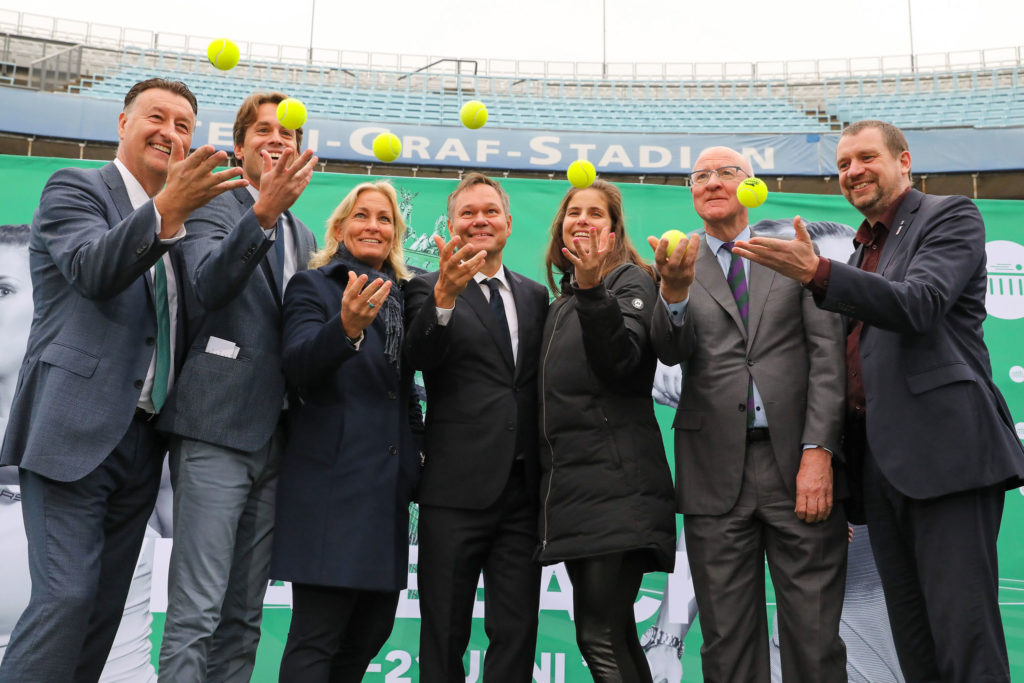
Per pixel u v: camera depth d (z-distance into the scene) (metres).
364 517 2.27
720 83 9.29
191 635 2.19
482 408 2.40
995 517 2.21
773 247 2.15
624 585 2.26
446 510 2.37
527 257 4.35
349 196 2.66
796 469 2.36
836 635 2.28
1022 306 4.18
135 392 2.16
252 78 8.49
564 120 8.41
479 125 2.71
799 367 2.45
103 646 2.23
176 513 2.28
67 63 8.15
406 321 2.55
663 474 2.36
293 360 2.25
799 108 8.56
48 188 2.23
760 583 2.38
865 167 2.52
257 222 2.10
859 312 2.15
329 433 2.33
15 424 2.09
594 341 2.21
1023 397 4.06
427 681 2.29
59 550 2.02
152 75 8.27
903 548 2.36
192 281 2.23
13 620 3.52
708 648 2.32
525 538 2.42
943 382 2.21
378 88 8.80
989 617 2.11
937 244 2.33
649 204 4.41
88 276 2.00
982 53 9.17
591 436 2.31
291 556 2.23
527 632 2.36
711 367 2.46
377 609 2.44
